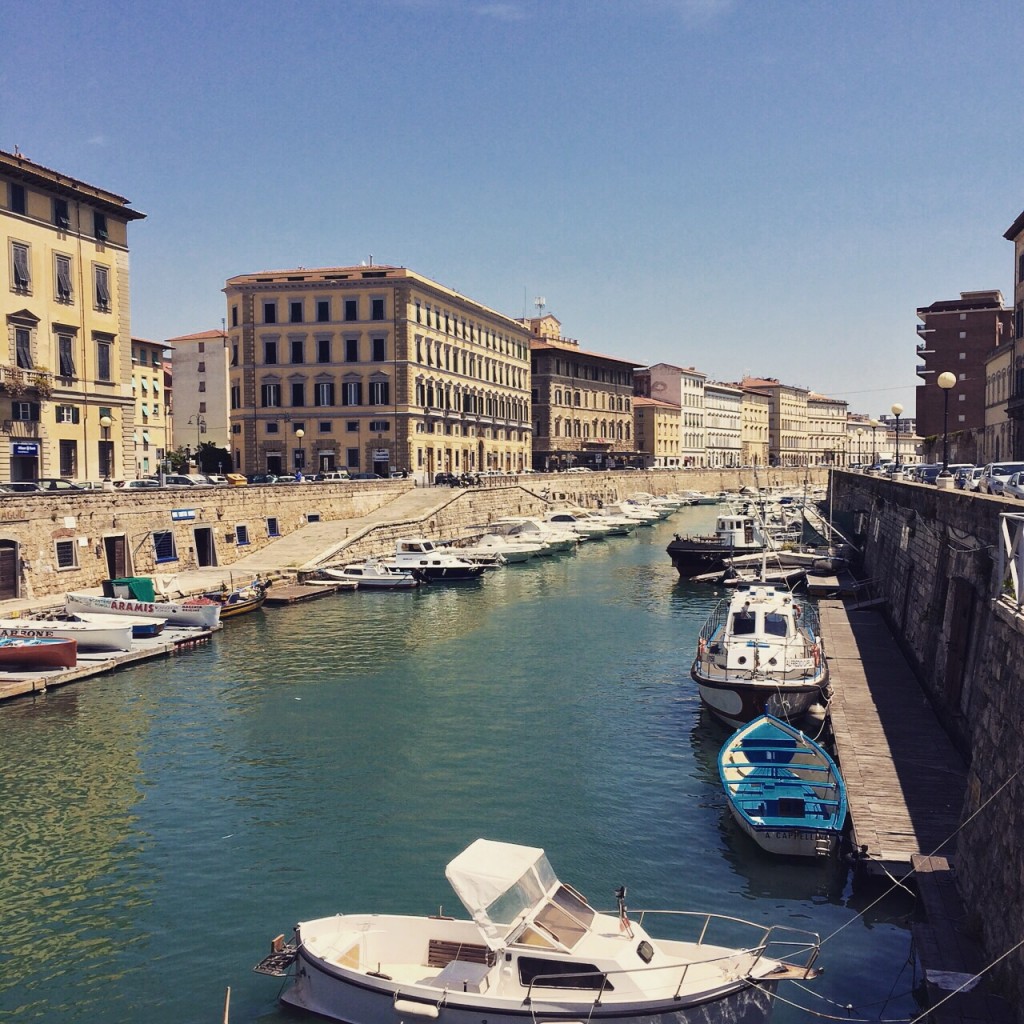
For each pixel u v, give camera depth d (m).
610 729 31.09
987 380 91.56
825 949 17.78
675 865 21.27
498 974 15.30
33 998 16.89
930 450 106.81
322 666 40.03
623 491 143.50
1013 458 77.81
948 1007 13.89
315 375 99.88
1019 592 16.86
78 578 50.19
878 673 32.84
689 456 197.50
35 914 19.72
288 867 21.58
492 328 123.88
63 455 62.19
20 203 57.88
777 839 20.97
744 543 70.31
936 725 26.73
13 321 57.16
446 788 26.09
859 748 24.86
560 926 15.87
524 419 136.12
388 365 98.50
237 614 51.84
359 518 78.69
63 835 23.38
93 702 34.50
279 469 100.94
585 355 152.12
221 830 23.59
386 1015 15.23
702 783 26.25
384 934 16.72
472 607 55.28
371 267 98.94
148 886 20.80
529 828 23.41
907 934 18.28
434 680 37.59
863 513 63.84
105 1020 16.25
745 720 29.27
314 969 16.05
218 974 17.50
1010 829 15.17
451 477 98.69
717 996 14.66
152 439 113.00
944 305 111.31
